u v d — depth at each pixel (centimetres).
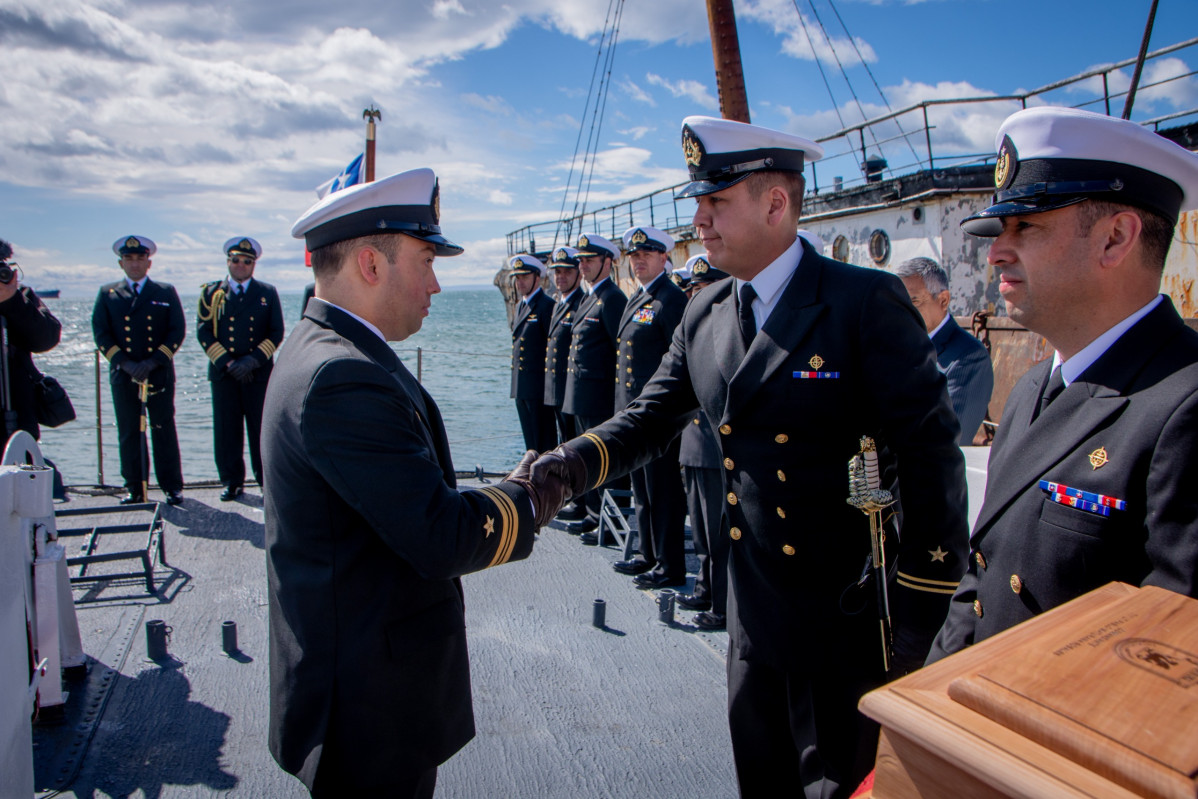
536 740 307
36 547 307
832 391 194
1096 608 101
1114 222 127
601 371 595
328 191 208
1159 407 117
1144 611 98
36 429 459
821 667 198
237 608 431
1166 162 125
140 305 630
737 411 205
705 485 413
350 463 152
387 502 152
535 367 725
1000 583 138
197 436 1603
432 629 170
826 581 199
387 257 175
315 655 162
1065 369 138
